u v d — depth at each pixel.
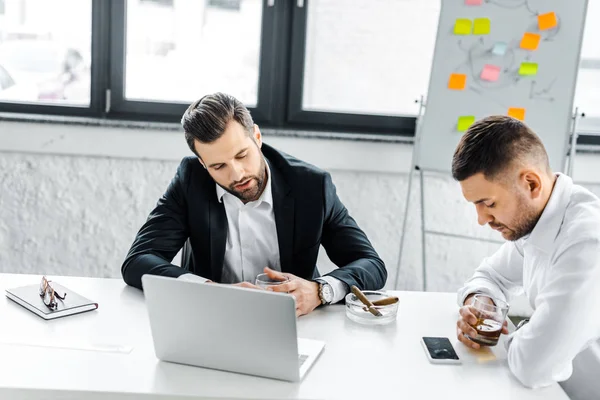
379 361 1.52
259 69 3.11
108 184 3.07
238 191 1.89
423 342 1.61
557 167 2.93
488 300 1.73
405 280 3.21
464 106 2.93
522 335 1.48
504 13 2.88
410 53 3.15
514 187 1.49
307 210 2.03
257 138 1.97
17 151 3.01
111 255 3.13
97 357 1.48
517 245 1.84
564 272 1.48
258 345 1.41
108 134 3.01
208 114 1.78
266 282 1.78
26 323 1.63
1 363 1.43
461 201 3.14
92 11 3.02
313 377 1.44
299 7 3.05
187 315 1.43
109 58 3.06
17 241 3.09
